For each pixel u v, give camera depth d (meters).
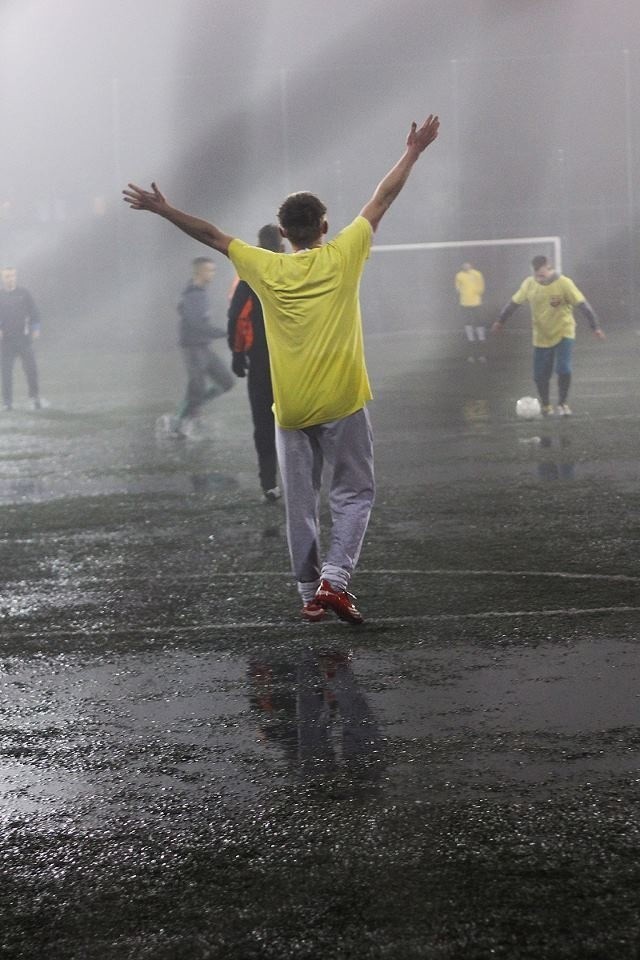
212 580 7.83
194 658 6.09
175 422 16.08
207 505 10.76
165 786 4.43
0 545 9.30
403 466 12.59
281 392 6.31
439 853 3.76
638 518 9.22
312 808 4.16
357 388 6.32
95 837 4.02
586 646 5.92
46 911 3.53
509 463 12.45
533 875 3.58
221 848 3.88
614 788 4.19
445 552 8.29
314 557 6.54
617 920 3.30
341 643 6.22
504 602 6.87
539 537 8.66
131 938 3.35
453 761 4.52
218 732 4.98
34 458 14.67
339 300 6.19
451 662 5.78
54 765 4.68
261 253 6.18
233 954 3.24
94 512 10.63
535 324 16.41
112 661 6.10
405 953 3.19
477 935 3.26
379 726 4.95
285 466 6.48
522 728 4.82
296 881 3.63
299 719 5.09
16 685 5.76
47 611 7.19
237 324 10.59
